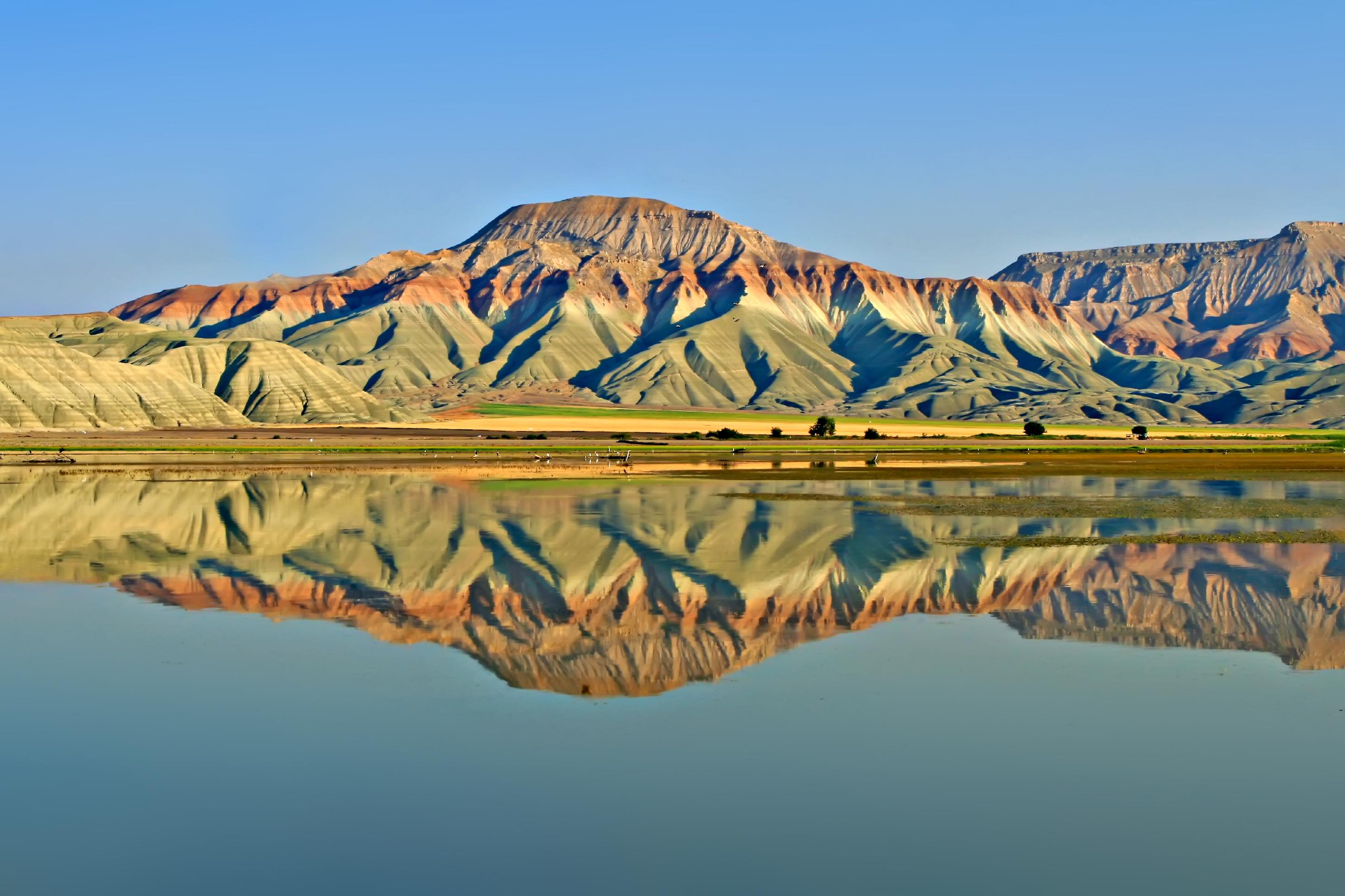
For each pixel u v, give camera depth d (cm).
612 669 2714
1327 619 3222
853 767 2052
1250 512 6225
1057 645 2917
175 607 3481
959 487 8362
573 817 1848
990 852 1725
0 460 12156
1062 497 7356
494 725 2291
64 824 1825
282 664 2762
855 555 4525
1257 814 1853
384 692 2512
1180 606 3422
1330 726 2256
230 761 2094
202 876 1658
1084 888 1614
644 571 4134
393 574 4075
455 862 1695
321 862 1698
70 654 2869
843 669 2684
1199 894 1602
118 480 9269
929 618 3275
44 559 4509
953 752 2117
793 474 10088
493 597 3634
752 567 4225
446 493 7769
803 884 1625
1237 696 2455
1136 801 1903
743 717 2325
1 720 2322
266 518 6047
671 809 1875
